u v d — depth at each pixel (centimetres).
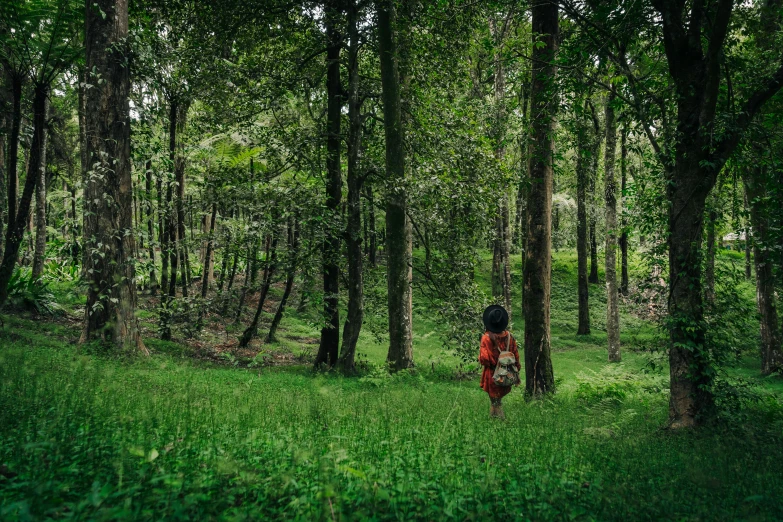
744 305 842
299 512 272
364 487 326
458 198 1545
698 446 645
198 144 1739
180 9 1502
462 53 1588
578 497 358
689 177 817
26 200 1333
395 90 1480
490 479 374
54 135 2155
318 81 1669
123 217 1160
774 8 1178
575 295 3731
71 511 240
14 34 1262
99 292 1130
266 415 590
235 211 1628
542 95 1031
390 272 1535
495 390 798
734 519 340
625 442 627
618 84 1106
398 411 730
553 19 1167
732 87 948
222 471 306
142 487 274
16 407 459
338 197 1677
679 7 829
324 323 1627
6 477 291
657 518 335
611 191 2481
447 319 1611
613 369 1493
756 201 1095
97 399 547
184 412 529
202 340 2008
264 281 1719
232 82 1548
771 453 614
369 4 1492
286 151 1609
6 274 1350
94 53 1143
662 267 922
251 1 1447
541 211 1209
